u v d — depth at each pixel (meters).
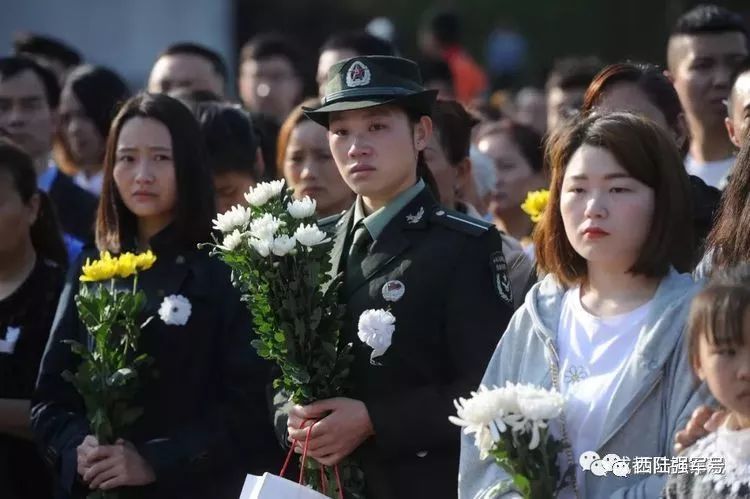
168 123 10.64
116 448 9.96
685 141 11.17
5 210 11.37
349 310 9.30
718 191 10.25
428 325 9.15
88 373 9.98
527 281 10.38
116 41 26.62
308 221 9.16
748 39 13.36
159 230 10.69
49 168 15.73
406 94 9.33
